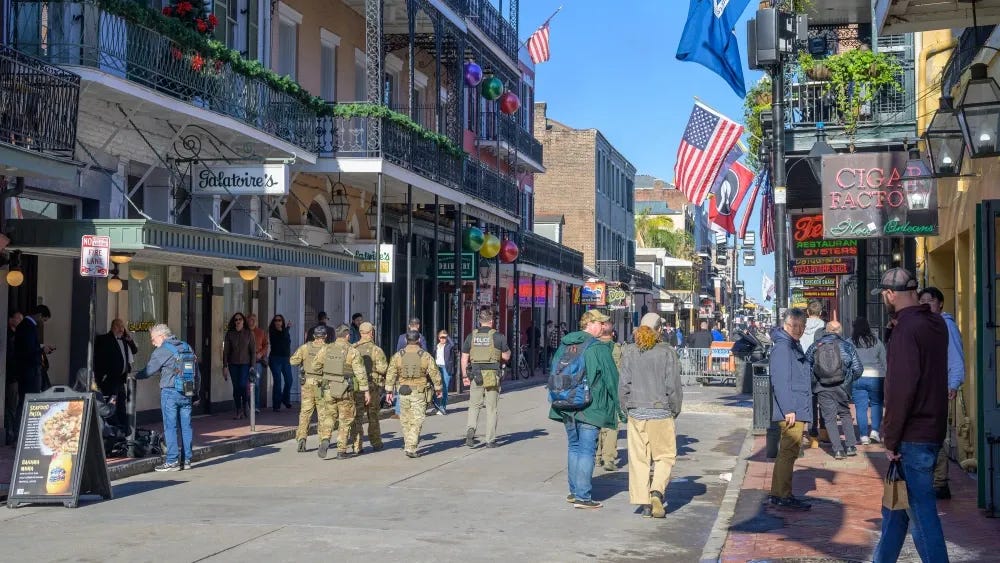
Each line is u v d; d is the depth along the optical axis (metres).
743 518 10.76
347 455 16.53
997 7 10.98
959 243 15.99
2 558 8.96
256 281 24.47
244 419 21.27
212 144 20.30
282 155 22.20
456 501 12.14
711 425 22.05
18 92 13.98
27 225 14.85
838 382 14.95
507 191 36.97
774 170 15.30
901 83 19.72
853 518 10.75
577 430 11.89
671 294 85.56
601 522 10.96
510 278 48.56
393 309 32.88
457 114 31.30
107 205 18.39
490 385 17.86
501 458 16.30
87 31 15.67
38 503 11.81
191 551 9.22
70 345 18.11
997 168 13.09
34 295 17.31
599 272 63.66
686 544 9.90
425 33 30.77
